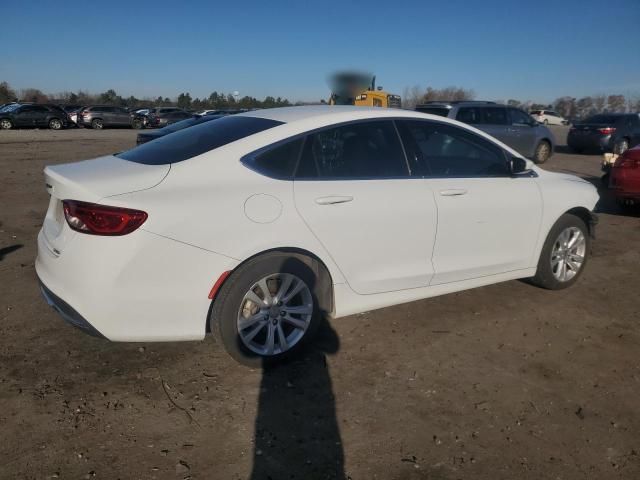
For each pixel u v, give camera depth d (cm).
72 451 256
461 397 312
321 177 338
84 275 284
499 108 1412
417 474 249
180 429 276
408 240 368
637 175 774
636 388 327
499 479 248
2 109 3098
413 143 382
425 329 397
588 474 253
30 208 775
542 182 450
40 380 314
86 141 2156
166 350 355
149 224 283
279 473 247
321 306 353
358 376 331
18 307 410
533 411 301
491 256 420
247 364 328
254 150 324
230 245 302
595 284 503
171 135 378
